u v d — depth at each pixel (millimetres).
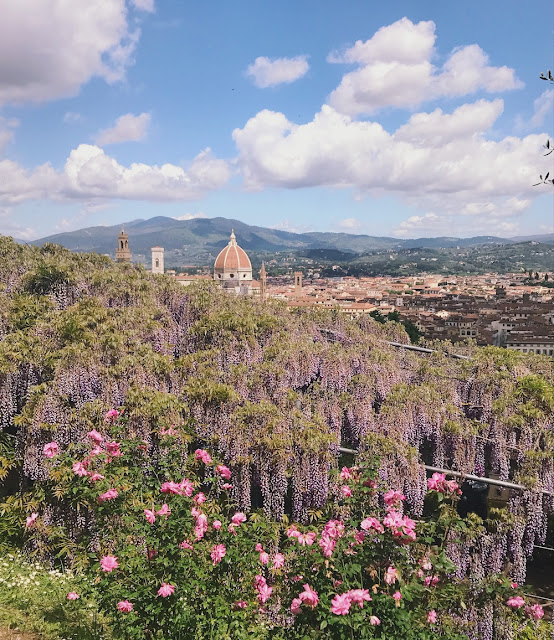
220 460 13664
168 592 6773
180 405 14273
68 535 11852
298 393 17797
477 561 13156
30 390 14016
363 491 7898
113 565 7242
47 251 27766
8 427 15047
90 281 22562
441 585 7543
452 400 19719
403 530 6777
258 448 13695
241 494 13141
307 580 6816
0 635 8164
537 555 17141
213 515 8578
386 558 6902
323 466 13609
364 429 17016
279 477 13391
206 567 7555
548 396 18906
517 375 20891
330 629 6234
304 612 6551
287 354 19438
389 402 18266
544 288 187125
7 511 12781
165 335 20266
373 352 22688
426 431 17609
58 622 8672
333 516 11867
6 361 14727
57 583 10320
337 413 17234
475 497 18125
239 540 7898
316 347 20891
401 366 23578
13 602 9258
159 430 12797
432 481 7914
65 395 13859
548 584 15727
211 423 14516
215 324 20344
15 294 20438
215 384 15188
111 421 12898
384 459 14359
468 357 26250
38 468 12781
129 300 22125
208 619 7141
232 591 7645
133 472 8969
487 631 9148
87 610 9148
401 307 133625
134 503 8539
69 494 11820
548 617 13758
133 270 26031
